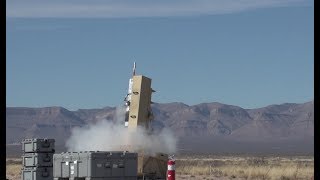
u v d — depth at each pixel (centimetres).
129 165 4991
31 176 5928
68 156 5016
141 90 6312
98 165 4862
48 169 5944
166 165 6384
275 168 12812
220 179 10712
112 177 4912
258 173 11625
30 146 5966
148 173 6238
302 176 11125
